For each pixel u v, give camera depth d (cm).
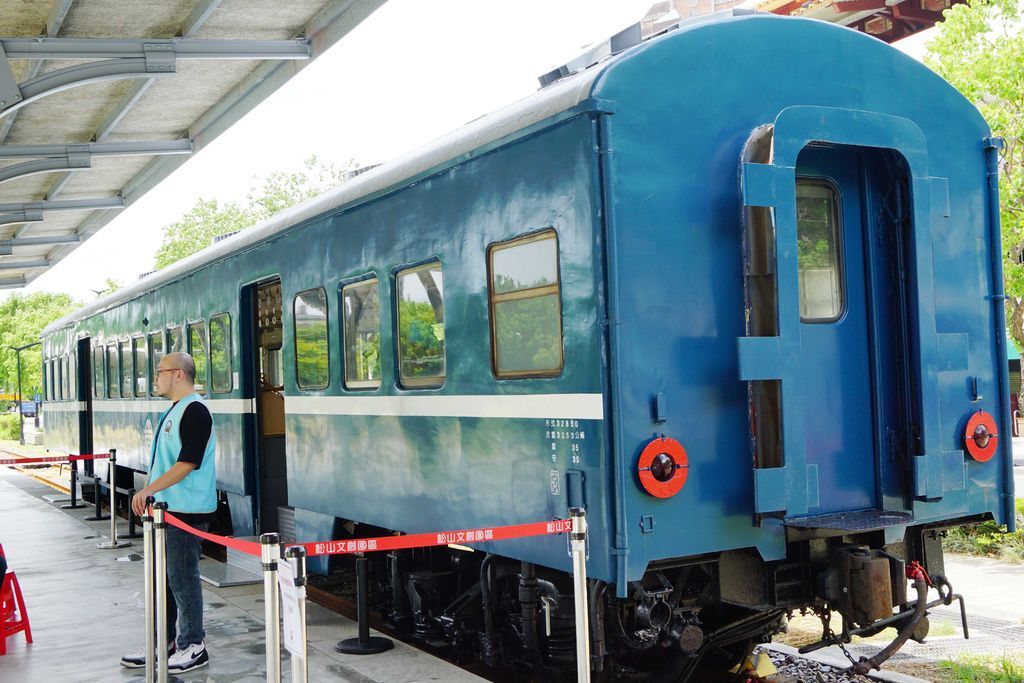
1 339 6081
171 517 588
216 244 1054
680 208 480
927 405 523
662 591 484
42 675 624
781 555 495
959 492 545
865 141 510
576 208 477
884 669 603
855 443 527
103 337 1497
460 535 453
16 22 1020
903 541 550
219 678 595
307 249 792
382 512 682
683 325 477
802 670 609
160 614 575
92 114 1347
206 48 1048
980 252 571
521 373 530
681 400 473
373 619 805
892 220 536
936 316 545
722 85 496
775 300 480
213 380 1027
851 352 529
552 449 499
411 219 636
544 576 571
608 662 591
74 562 1045
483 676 656
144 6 978
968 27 1184
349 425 726
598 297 460
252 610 776
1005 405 566
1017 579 866
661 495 459
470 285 572
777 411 481
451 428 595
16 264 2614
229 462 988
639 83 473
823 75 525
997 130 1145
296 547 405
